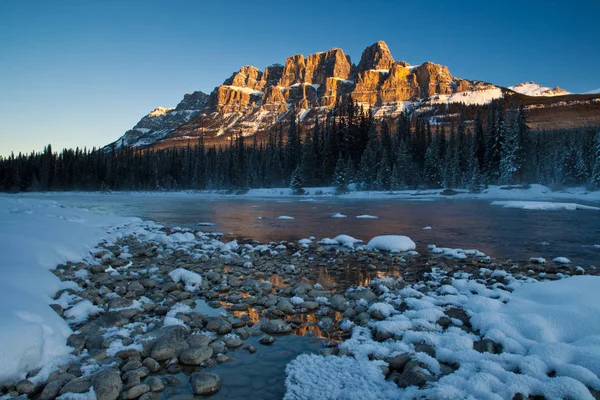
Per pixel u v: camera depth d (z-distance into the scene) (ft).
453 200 148.25
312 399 11.82
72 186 310.24
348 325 18.02
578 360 12.32
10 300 15.67
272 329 17.84
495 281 25.67
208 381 12.70
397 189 193.57
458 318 17.80
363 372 13.23
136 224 59.98
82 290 22.81
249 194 230.27
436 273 28.68
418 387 11.96
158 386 12.75
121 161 322.34
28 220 38.88
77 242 34.73
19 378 12.65
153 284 25.66
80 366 13.85
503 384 11.27
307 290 24.44
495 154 197.77
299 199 174.40
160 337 15.99
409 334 15.85
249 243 44.42
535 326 15.03
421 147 237.45
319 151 249.34
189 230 55.83
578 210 92.22
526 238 47.65
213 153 324.60
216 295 23.47
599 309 15.35
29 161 326.65
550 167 192.75
